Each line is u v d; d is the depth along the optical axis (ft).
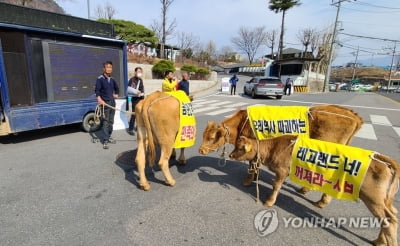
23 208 10.46
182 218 9.95
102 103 17.72
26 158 16.10
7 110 17.35
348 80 218.59
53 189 12.12
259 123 11.94
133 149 18.28
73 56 20.84
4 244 8.36
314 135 11.57
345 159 8.56
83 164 15.26
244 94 63.72
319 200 11.07
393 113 35.53
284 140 10.35
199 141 20.72
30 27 17.89
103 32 23.90
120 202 11.06
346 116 11.19
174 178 13.64
